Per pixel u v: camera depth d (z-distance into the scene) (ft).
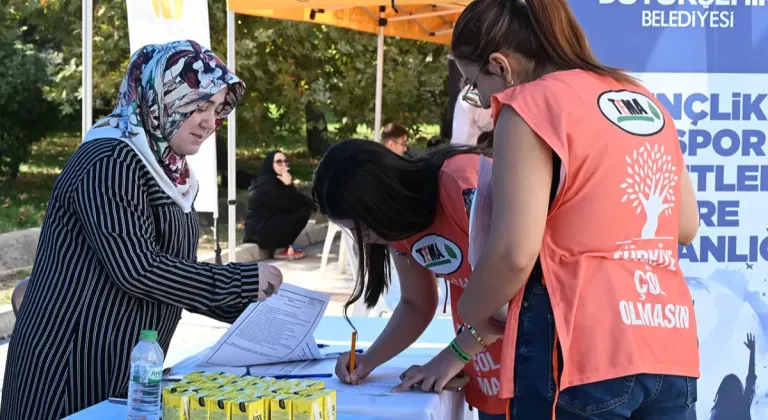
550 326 5.33
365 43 44.09
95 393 6.70
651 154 5.49
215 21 41.47
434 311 7.83
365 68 45.01
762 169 8.98
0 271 27.14
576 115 5.30
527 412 5.45
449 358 7.12
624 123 5.44
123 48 42.24
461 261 6.90
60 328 6.64
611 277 5.34
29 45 43.47
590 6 8.82
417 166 6.88
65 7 42.70
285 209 32.83
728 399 9.11
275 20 41.91
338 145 6.90
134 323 6.82
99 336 6.68
